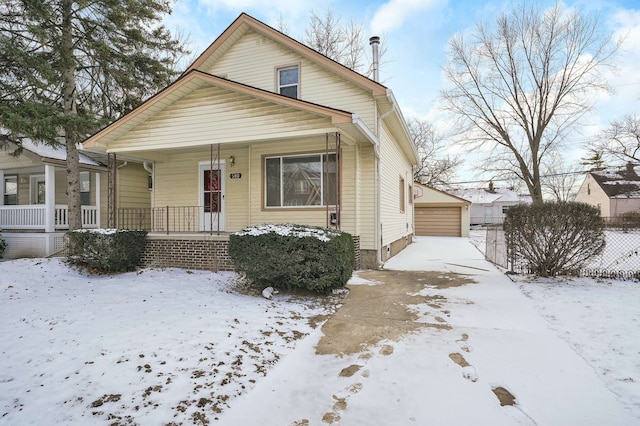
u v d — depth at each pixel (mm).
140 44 12422
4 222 12039
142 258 8852
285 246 5812
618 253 11180
